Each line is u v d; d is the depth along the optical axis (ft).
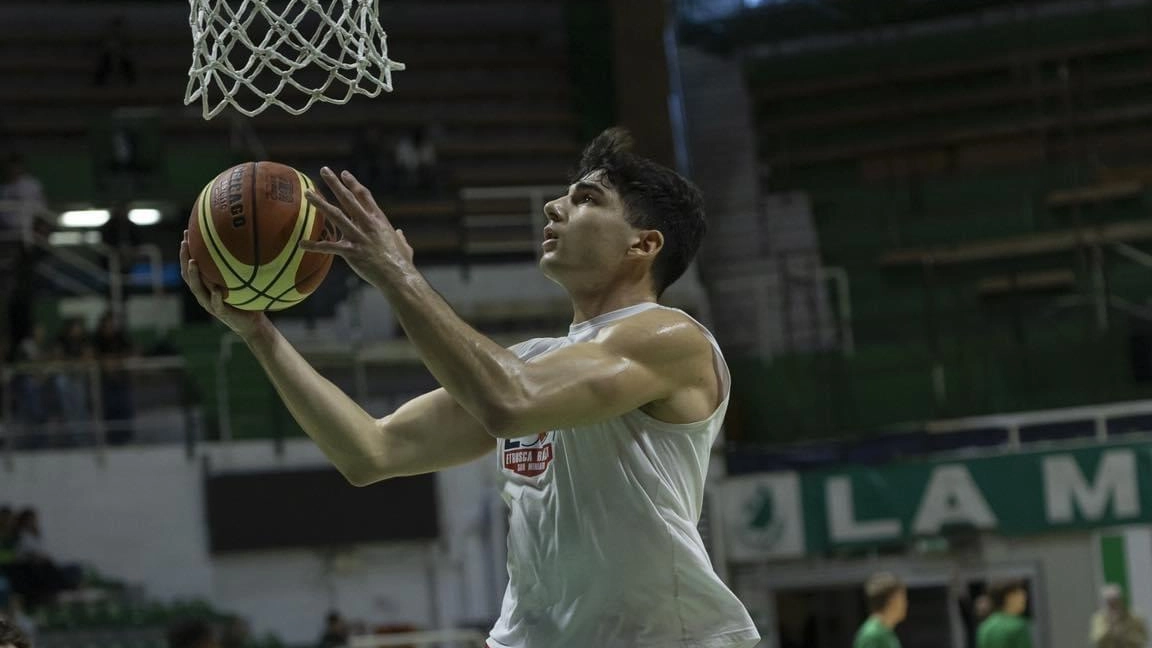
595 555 9.39
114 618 42.37
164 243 59.98
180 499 47.24
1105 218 55.67
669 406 9.51
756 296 56.59
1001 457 44.27
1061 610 43.80
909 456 45.83
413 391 50.44
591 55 70.90
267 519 47.34
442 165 67.97
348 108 68.80
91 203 58.44
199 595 46.80
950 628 45.29
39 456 46.57
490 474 48.98
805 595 47.85
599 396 9.01
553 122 71.20
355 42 10.89
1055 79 62.39
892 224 57.47
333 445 10.52
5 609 38.55
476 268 58.39
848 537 45.42
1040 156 60.80
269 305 10.38
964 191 57.57
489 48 73.46
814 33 65.77
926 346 50.72
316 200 8.94
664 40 67.21
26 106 66.49
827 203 59.52
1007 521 43.98
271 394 48.70
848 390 50.65
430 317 8.81
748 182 63.16
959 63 63.98
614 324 9.48
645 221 9.95
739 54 66.49
